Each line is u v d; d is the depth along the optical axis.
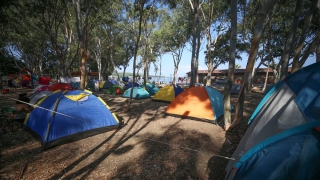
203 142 5.20
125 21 19.75
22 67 35.62
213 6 17.36
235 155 3.35
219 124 6.94
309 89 2.70
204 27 20.84
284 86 3.29
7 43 21.77
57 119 4.89
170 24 22.16
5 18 8.36
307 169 1.98
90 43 25.03
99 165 3.83
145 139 5.34
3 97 13.62
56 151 4.45
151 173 3.56
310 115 2.47
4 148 4.55
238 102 5.70
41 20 12.95
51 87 11.91
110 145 4.85
